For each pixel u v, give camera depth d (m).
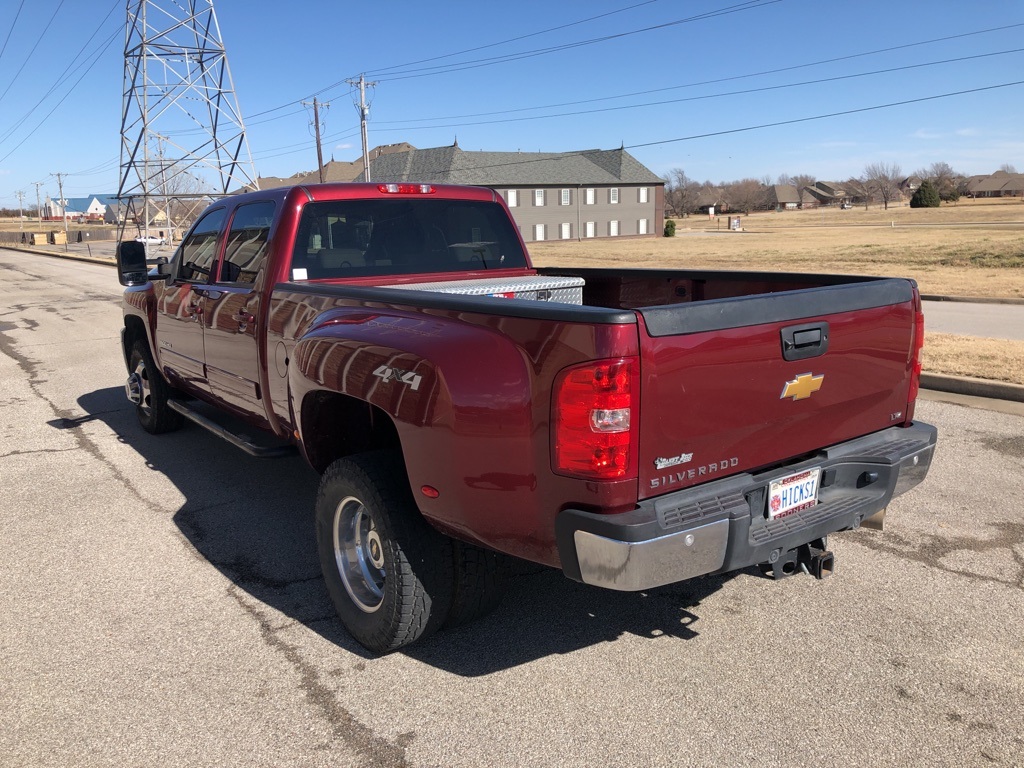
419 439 2.95
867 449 3.32
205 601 3.87
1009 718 2.89
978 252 30.92
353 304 3.52
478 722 2.90
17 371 10.17
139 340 6.53
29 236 76.44
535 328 2.64
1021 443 6.22
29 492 5.44
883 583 3.96
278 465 5.99
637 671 3.22
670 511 2.64
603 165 87.31
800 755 2.70
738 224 88.12
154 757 2.73
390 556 3.15
